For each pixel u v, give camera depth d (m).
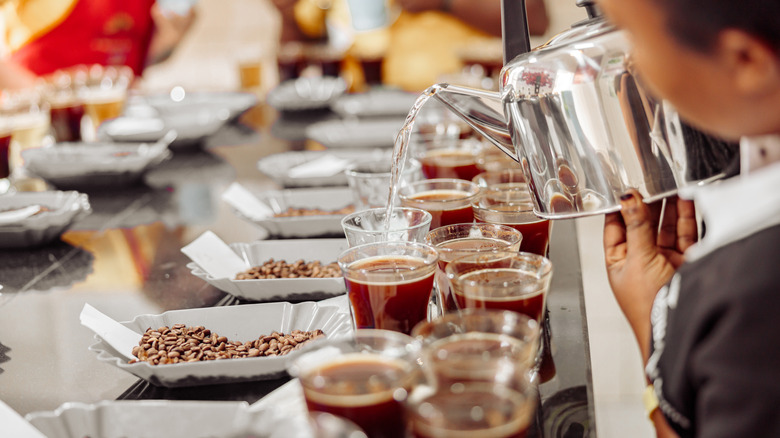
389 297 0.82
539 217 0.98
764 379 0.53
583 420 0.76
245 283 1.06
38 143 2.14
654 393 0.65
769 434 0.53
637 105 0.81
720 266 0.57
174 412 0.70
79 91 2.40
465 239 0.97
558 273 1.18
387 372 0.60
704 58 0.55
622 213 0.84
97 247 1.42
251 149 2.21
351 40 4.00
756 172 0.70
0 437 0.67
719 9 0.52
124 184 1.83
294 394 0.75
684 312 0.59
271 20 5.48
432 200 1.13
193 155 2.17
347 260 0.89
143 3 3.47
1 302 1.16
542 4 3.43
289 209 1.53
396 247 0.90
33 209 1.48
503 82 0.90
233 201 1.46
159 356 0.87
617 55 0.81
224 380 0.86
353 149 2.08
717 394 0.54
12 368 0.94
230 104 2.61
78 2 3.30
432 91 1.02
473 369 0.55
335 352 0.65
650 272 0.82
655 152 0.82
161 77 5.38
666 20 0.55
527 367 0.65
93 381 0.89
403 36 3.52
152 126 2.27
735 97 0.56
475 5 3.43
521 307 0.79
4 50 3.28
